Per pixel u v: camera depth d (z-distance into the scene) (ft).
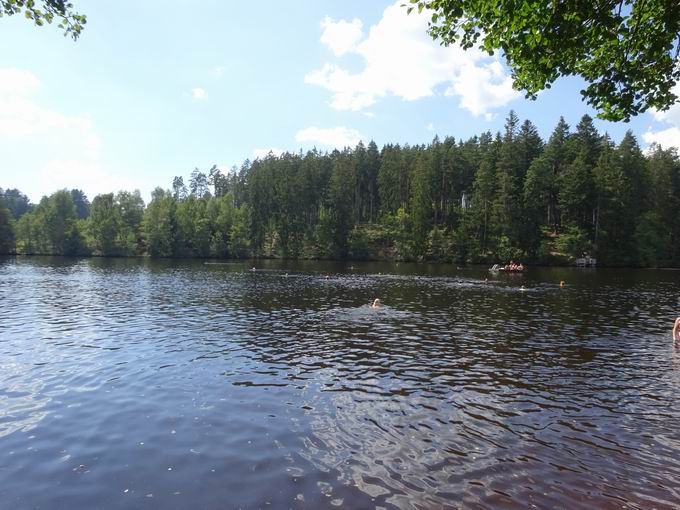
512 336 70.18
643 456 31.07
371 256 338.34
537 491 26.30
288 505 24.41
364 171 417.90
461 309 98.32
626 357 57.93
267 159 419.54
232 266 253.65
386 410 39.14
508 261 281.95
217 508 24.12
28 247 360.89
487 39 34.76
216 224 378.94
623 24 32.81
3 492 25.66
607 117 38.52
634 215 275.59
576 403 41.34
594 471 28.84
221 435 33.68
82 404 39.99
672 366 53.83
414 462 29.73
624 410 39.73
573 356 58.23
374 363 54.29
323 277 184.14
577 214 287.48
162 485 26.50
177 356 57.00
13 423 35.65
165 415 37.52
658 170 292.40
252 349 61.00
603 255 272.31
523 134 326.03
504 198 280.31
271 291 131.85
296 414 38.01
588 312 94.99
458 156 336.29
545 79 37.22
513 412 38.99
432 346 63.31
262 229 366.63
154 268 229.66
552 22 30.76
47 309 94.99
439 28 37.70
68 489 26.03
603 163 272.10
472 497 25.54
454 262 300.61
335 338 68.28
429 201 323.37
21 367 51.57
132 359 55.42
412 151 410.93
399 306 102.78
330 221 340.59
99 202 381.60
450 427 35.63
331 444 32.32
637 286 151.84
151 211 355.77
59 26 32.58
